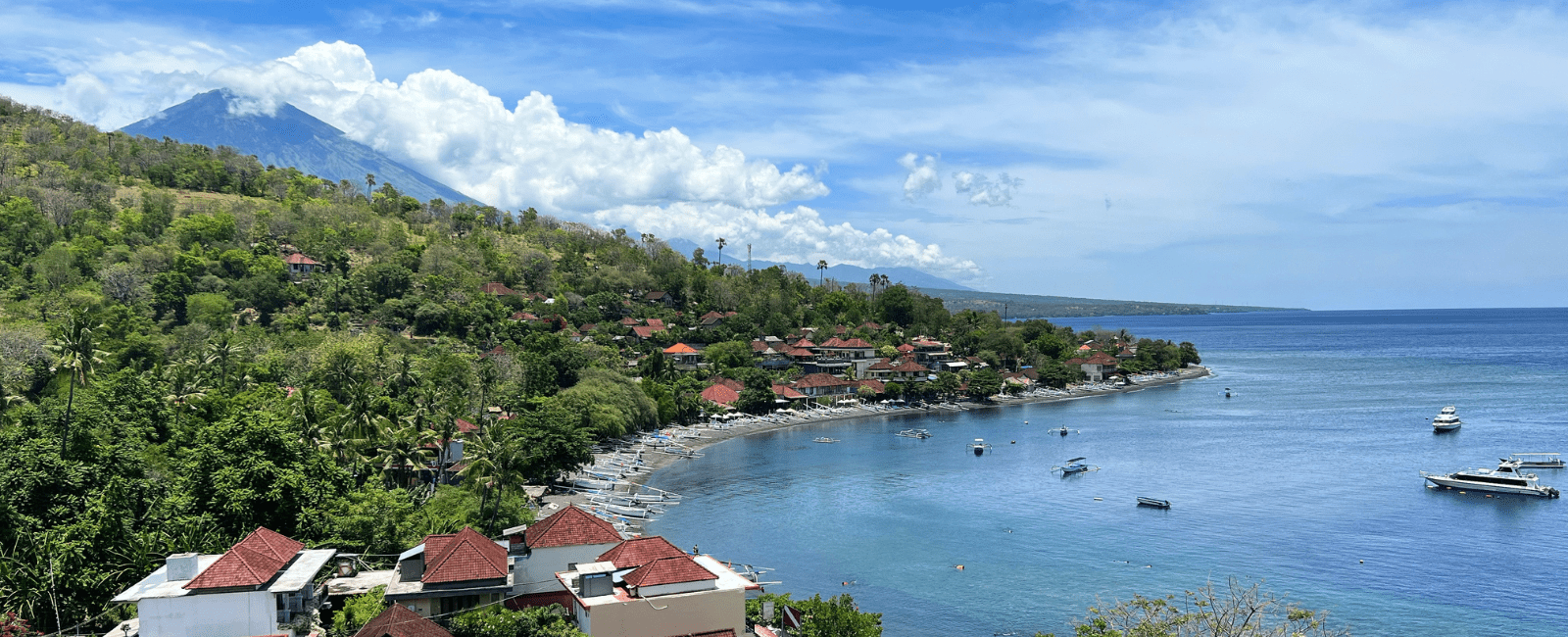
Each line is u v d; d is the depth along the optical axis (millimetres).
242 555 58031
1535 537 103625
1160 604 57875
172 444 92688
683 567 60375
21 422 79000
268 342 172500
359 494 79625
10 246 199250
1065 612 82875
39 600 59344
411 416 116438
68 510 65625
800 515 117438
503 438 101875
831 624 65250
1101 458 157375
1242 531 107688
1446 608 81875
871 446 173125
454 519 88000
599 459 148875
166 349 159625
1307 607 82125
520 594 67312
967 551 101625
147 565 64500
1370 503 120688
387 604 61938
